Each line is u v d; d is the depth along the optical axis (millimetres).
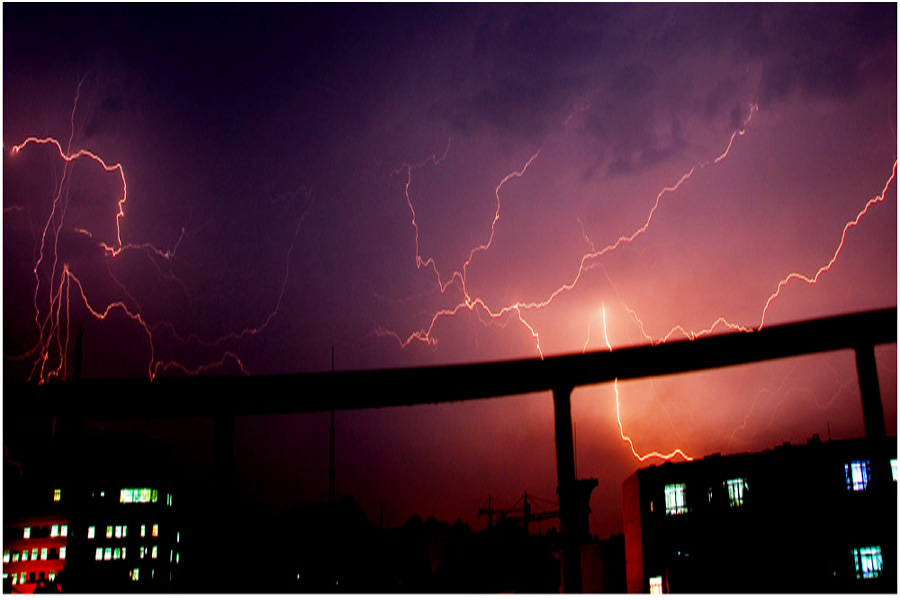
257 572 48844
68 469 47438
